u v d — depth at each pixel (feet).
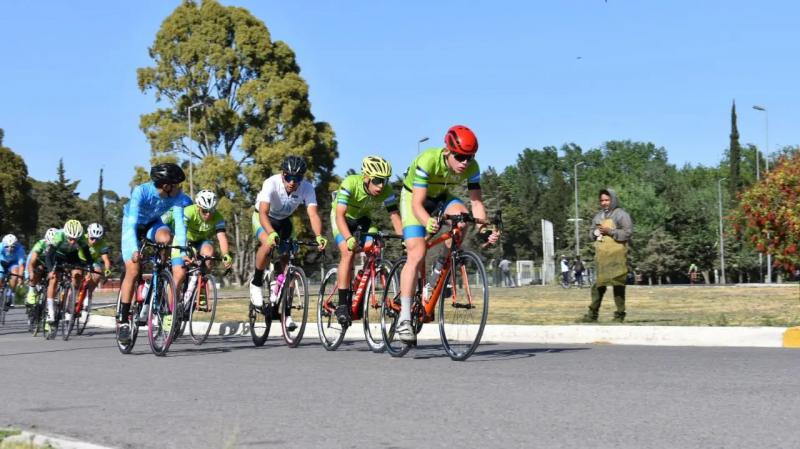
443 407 15.33
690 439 12.10
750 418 13.43
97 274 42.96
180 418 15.08
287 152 146.20
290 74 150.71
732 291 76.69
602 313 42.63
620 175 389.80
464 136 22.49
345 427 13.76
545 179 486.79
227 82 151.74
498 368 20.84
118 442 13.26
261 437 13.16
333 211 29.14
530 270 178.29
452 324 23.32
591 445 11.91
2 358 28.73
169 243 29.78
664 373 18.93
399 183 99.25
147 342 35.09
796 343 26.53
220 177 143.13
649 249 248.93
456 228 23.06
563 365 21.04
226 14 150.51
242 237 152.56
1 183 196.03
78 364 25.66
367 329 27.73
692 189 289.74
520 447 11.93
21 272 54.49
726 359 21.42
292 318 30.50
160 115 151.84
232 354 27.73
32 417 15.90
